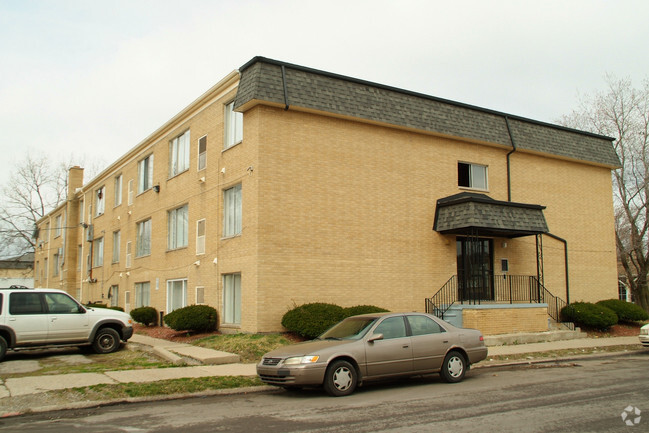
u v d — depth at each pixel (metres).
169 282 23.44
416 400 9.42
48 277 44.44
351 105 18.42
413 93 20.14
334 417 8.14
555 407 8.63
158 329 22.08
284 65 17.55
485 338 17.53
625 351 16.89
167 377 11.21
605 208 25.28
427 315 11.49
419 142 20.22
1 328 14.02
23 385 10.35
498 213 19.38
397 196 19.42
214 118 20.48
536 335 18.81
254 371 12.16
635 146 29.16
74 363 13.88
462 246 20.94
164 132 24.89
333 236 17.97
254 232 16.94
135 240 27.59
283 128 17.50
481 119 21.75
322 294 17.56
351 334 10.84
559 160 24.03
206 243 20.31
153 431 7.44
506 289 21.48
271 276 16.83
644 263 29.56
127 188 29.11
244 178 17.81
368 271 18.48
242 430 7.40
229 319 18.70
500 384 11.04
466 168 21.56
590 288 24.06
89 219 35.81
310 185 17.75
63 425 7.91
